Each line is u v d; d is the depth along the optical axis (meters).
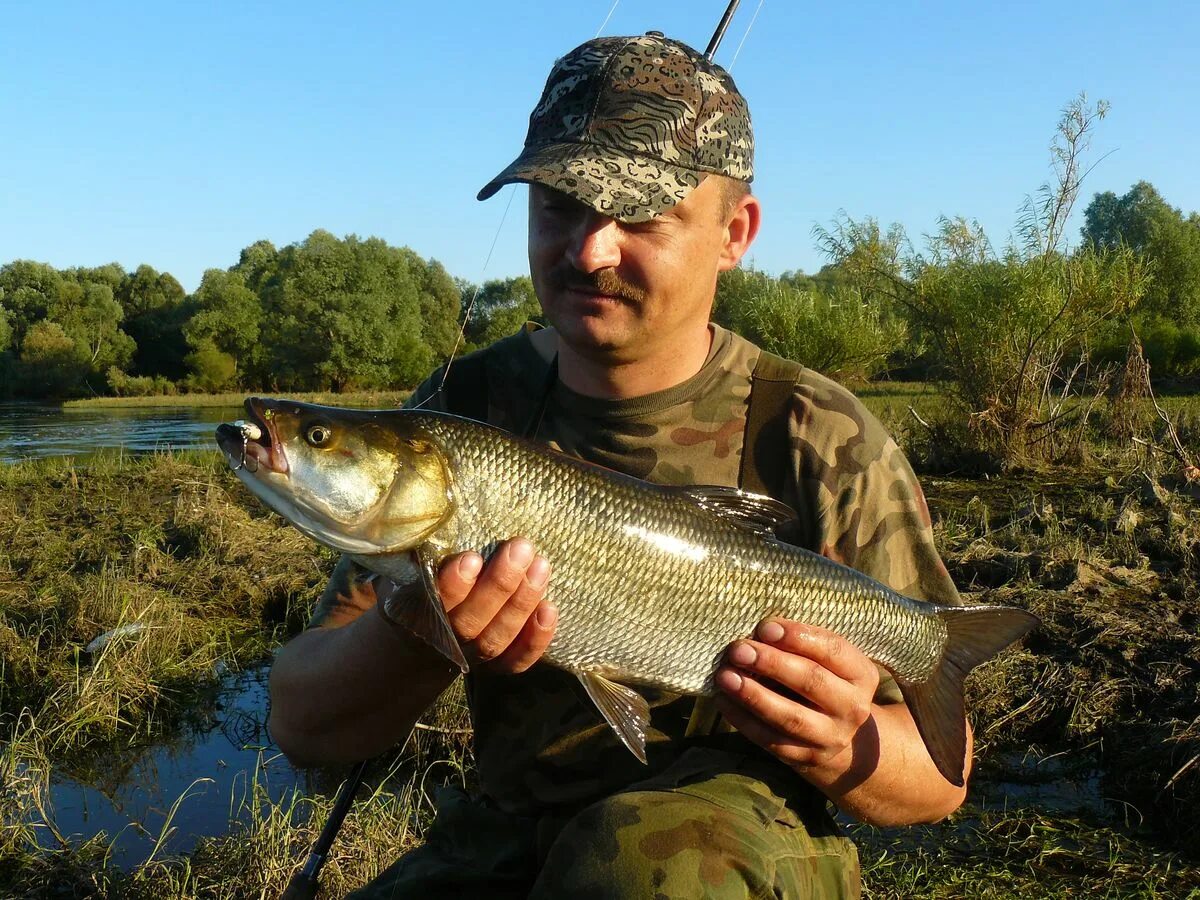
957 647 0.90
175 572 3.01
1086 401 5.20
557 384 0.95
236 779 1.83
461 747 1.87
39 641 2.42
